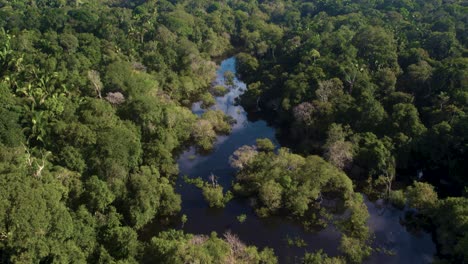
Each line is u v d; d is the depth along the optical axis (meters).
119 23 139.88
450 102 89.62
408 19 148.75
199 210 74.81
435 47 115.69
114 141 75.00
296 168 77.62
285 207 73.44
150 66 121.06
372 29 122.06
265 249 64.00
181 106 114.81
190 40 151.38
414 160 83.38
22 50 109.12
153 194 71.12
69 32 126.50
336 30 140.75
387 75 99.38
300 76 104.62
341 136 85.50
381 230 69.56
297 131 97.62
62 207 56.00
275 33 154.25
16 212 50.12
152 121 91.62
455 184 78.56
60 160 71.25
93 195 64.12
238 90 129.25
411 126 84.25
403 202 73.25
